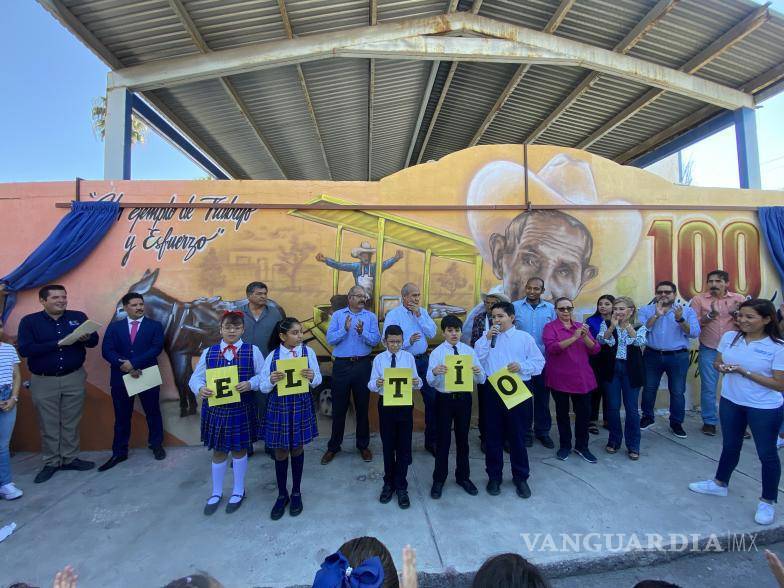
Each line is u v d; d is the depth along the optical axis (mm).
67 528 3414
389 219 5523
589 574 2967
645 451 4738
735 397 3590
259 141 9227
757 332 3488
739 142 7238
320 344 5359
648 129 8875
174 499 3871
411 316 4875
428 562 2912
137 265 5258
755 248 6035
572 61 6480
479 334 5156
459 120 9578
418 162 12039
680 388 5137
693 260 5914
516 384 3746
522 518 3451
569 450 4590
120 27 5332
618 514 3502
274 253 5375
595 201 5785
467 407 3828
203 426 3678
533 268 5652
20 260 5184
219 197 5383
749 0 5426
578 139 9703
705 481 3887
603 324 4832
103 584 2771
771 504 3373
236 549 3113
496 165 5676
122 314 5203
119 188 5316
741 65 6605
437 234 5562
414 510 3590
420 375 4828
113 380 4664
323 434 5324
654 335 5215
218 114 7930
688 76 6871
